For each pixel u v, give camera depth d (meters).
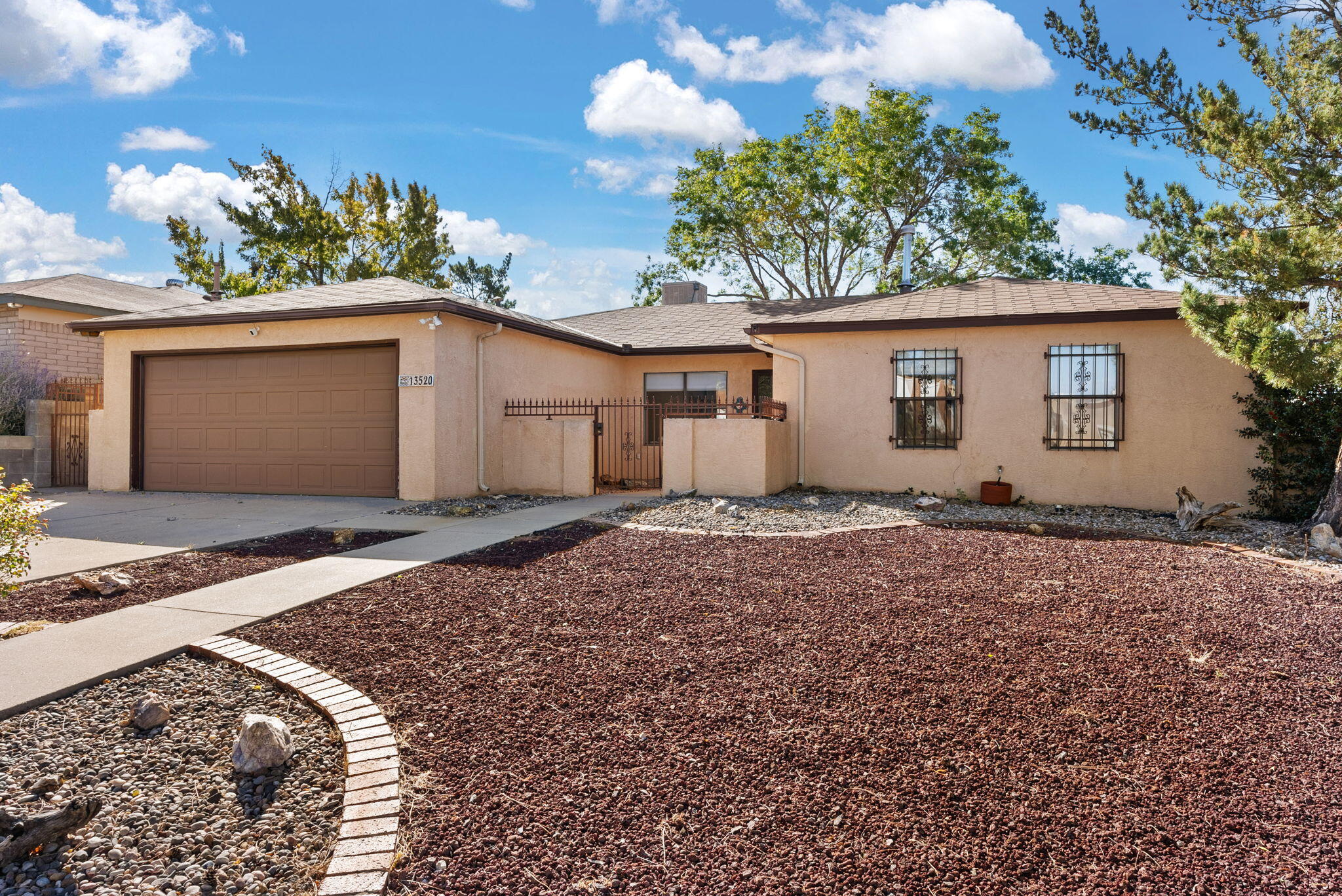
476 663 4.37
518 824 2.79
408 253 31.59
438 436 11.21
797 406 12.64
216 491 12.80
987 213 24.70
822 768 3.20
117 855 2.59
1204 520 8.72
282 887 2.45
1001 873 2.53
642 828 2.77
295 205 29.88
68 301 16.41
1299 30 9.30
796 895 2.41
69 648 4.45
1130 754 3.35
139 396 13.34
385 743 3.35
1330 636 4.86
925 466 11.86
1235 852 2.66
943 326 11.51
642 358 16.66
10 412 14.29
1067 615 5.23
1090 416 11.01
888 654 4.52
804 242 26.33
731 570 6.56
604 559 7.01
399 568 6.59
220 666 4.30
